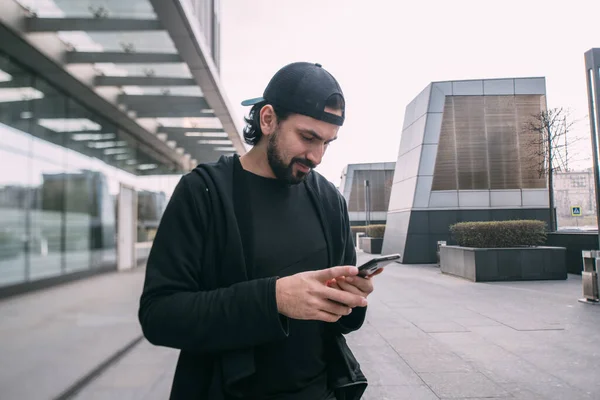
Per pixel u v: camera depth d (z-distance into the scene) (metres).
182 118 9.22
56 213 10.22
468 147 14.70
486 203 14.43
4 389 3.07
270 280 0.74
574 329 5.05
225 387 0.77
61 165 10.08
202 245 0.85
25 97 7.82
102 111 8.38
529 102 14.73
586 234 10.49
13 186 9.27
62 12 5.09
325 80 0.83
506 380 3.38
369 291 0.80
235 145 11.64
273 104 0.85
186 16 5.11
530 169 14.48
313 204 1.01
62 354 4.00
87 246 10.64
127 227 11.12
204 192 0.87
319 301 0.70
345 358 0.96
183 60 6.39
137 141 10.79
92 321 5.73
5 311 6.43
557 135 13.83
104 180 10.61
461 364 3.80
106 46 5.95
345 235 1.09
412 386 3.26
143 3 4.93
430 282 9.60
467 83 14.86
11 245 9.41
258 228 0.89
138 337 4.79
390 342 4.57
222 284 0.84
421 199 14.53
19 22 5.26
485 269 9.61
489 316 5.88
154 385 3.25
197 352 0.75
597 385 3.25
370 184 37.59
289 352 0.88
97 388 3.19
